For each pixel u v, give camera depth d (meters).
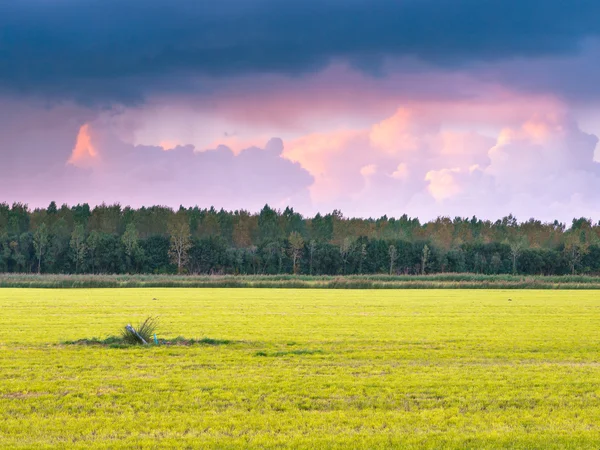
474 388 19.94
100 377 21.41
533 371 22.80
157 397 18.69
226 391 19.41
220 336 33.16
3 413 17.03
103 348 27.83
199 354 26.23
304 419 16.55
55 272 152.62
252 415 16.92
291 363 24.20
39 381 20.73
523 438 15.05
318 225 198.38
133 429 15.70
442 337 32.84
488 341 31.25
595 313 49.72
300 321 42.03
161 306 56.16
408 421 16.52
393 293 82.62
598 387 20.25
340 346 28.95
